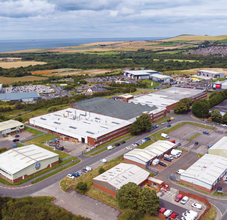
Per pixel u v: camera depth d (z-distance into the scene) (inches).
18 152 4692.4
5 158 4478.3
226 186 3907.5
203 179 3814.0
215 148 4852.4
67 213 3105.3
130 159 4677.7
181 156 4970.5
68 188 3831.2
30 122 6914.4
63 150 5255.9
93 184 3870.6
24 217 3122.5
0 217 3216.0
